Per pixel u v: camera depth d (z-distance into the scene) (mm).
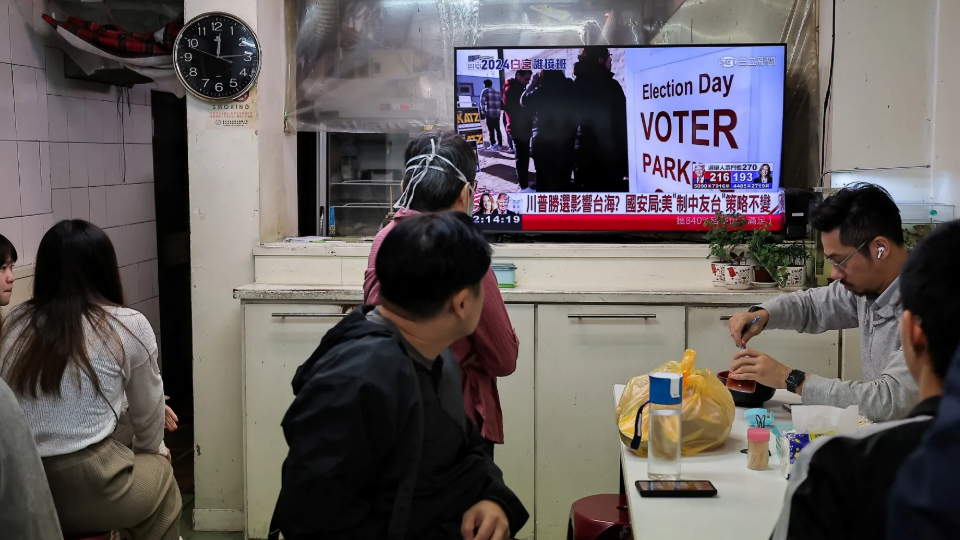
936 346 991
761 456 1902
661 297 3248
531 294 3275
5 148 3504
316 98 3816
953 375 820
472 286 1475
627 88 3484
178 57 3488
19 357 2203
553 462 3342
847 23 3393
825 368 3254
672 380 1811
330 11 3779
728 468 1916
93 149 4277
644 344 3277
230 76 3477
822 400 2078
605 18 3764
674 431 1808
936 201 3328
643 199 3529
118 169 4555
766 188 3494
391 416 1369
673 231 3533
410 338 1489
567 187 3541
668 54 3463
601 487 3334
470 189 2154
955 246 996
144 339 2350
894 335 2131
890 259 2086
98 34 3709
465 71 3512
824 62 3512
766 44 3438
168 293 5207
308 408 1361
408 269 1431
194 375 3600
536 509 3357
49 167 3844
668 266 3471
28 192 3672
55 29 3758
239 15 3486
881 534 1033
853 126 3422
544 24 3777
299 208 4023
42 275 2289
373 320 1510
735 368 2244
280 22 3742
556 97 3502
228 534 3580
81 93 4160
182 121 5387
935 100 3336
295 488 1328
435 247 1431
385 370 1378
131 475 2318
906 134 3396
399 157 3922
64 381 2215
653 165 3514
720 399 2029
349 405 1339
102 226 4395
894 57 3379
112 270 2361
